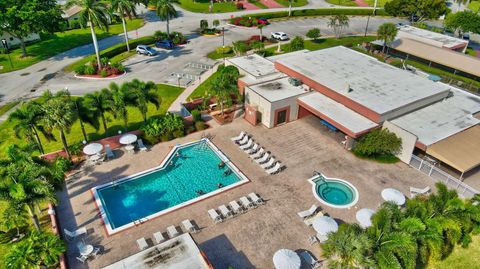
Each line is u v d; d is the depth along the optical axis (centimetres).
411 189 3206
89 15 5153
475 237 2842
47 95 3494
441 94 4094
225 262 2534
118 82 5325
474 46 7594
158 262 2217
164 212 2956
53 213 2845
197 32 7681
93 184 3272
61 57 6306
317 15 9306
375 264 2097
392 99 3894
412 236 2242
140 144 3762
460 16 7300
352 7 10262
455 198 2572
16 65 5941
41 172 2548
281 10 9581
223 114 4397
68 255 2577
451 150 3391
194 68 5841
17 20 5684
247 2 10181
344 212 2995
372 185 3312
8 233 2781
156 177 3416
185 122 4172
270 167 3516
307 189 3247
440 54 6159
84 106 3494
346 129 3625
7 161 2662
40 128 3309
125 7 6059
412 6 8212
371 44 6975
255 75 4681
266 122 4166
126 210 3041
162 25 8162
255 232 2784
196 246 2327
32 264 2220
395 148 3525
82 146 3716
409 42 6625
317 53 5122
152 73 5641
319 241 2688
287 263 2317
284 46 6844
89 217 2909
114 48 6381
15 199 2408
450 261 2648
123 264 2208
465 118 3900
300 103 4119
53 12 5956
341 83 4216
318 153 3753
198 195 3197
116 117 3666
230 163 3566
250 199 3080
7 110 4575
